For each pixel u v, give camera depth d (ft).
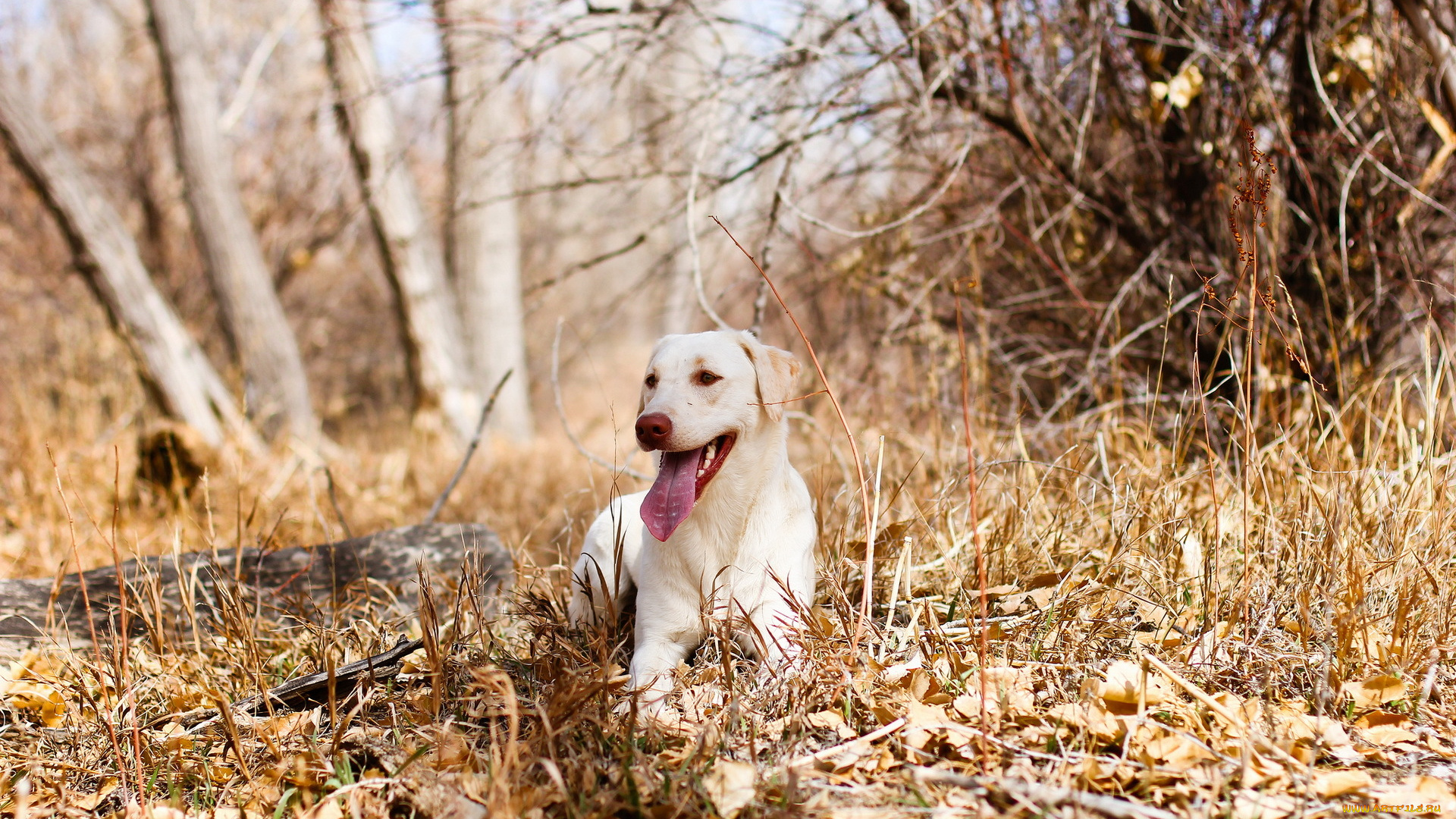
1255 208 10.41
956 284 8.25
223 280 32.32
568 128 17.75
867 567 9.34
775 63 15.23
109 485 21.67
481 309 38.29
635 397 42.96
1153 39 14.85
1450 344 13.92
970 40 15.12
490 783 7.14
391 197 34.04
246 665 10.61
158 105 43.34
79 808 7.95
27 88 43.86
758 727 8.16
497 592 11.29
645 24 15.52
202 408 29.76
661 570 9.82
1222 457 13.38
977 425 15.65
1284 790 6.91
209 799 7.97
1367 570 9.55
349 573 13.73
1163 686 8.19
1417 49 14.51
